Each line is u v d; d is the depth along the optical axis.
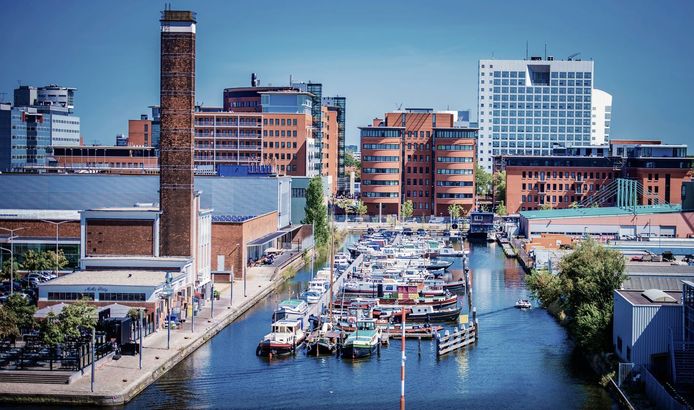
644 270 152.50
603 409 111.75
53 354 122.69
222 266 199.25
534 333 153.00
